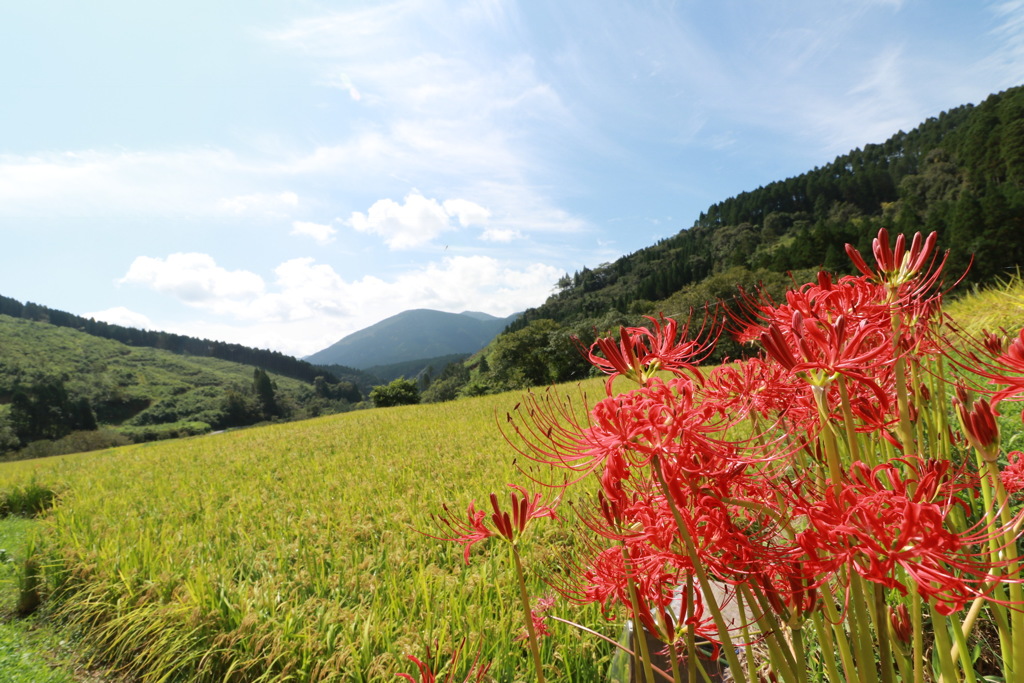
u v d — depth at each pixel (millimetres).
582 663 3039
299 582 5254
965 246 46094
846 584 1212
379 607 4191
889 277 1332
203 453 19984
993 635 2143
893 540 1007
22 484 14281
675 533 1285
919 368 1949
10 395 126500
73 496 12516
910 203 86375
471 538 1667
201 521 8672
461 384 108938
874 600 1217
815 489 1374
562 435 1419
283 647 3848
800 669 1284
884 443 1700
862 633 1189
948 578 980
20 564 6855
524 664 3215
